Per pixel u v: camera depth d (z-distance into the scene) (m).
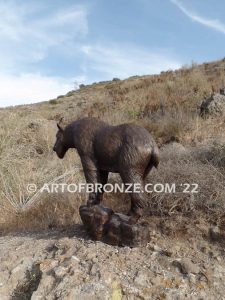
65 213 5.24
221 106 7.89
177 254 3.77
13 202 6.24
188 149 6.11
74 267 3.51
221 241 3.96
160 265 3.56
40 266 3.64
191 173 4.82
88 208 4.01
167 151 5.98
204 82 10.91
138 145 3.55
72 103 15.75
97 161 3.89
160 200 4.60
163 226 4.27
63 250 3.89
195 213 4.37
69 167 7.25
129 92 12.80
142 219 4.45
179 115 8.12
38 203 5.99
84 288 3.24
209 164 5.11
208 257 3.74
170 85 11.41
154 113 9.33
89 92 19.64
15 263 3.90
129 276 3.39
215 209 4.33
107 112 10.29
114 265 3.51
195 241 3.99
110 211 3.97
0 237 4.80
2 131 8.96
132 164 3.56
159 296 3.20
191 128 7.39
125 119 9.19
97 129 3.90
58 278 3.42
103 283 3.28
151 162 3.67
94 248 3.79
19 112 14.32
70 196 5.67
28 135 9.36
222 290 3.30
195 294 3.23
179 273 3.48
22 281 3.69
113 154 3.69
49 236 4.46
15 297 3.57
